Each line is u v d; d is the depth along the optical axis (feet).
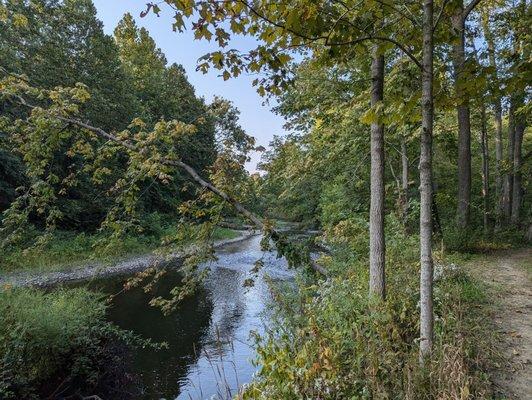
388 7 10.82
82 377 22.63
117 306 41.91
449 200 44.09
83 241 72.79
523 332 15.67
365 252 25.93
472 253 36.91
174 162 20.88
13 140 22.89
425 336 10.82
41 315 21.29
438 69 12.27
